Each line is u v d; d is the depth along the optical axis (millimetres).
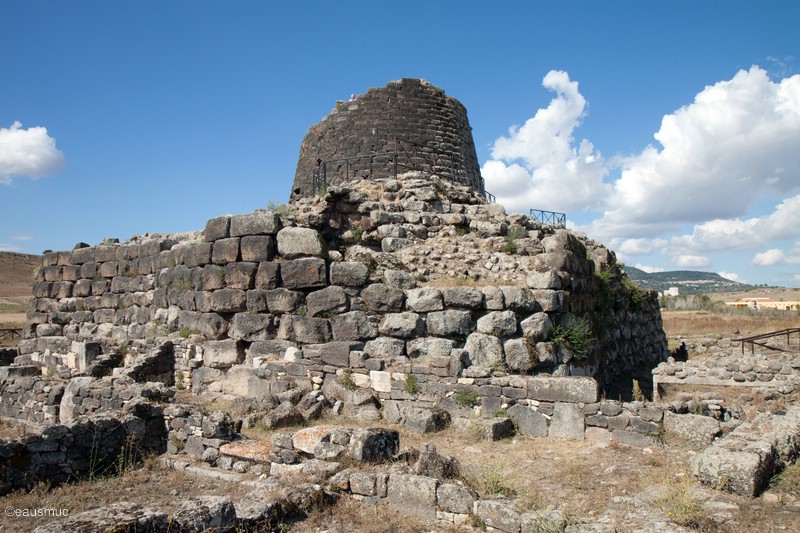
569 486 8086
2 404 16219
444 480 7434
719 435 9547
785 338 27328
